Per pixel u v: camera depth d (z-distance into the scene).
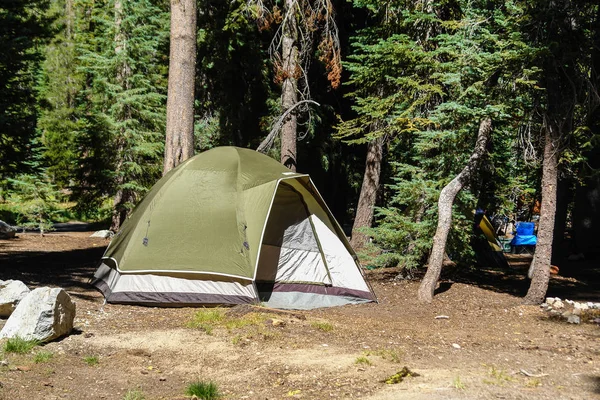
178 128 12.95
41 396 5.43
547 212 10.89
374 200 18.27
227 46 23.94
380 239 13.32
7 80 15.87
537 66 10.93
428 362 6.72
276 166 11.10
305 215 11.12
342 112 25.62
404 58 12.02
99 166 22.17
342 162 26.27
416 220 13.11
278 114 23.69
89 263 14.65
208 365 6.62
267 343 7.44
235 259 9.77
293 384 5.88
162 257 9.91
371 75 13.15
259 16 18.77
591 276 15.32
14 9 16.45
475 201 13.21
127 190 22.17
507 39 11.04
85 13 39.88
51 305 7.30
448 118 11.60
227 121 24.66
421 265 14.49
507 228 27.75
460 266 14.99
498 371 6.30
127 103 21.89
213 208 10.12
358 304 10.79
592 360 6.91
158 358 6.87
